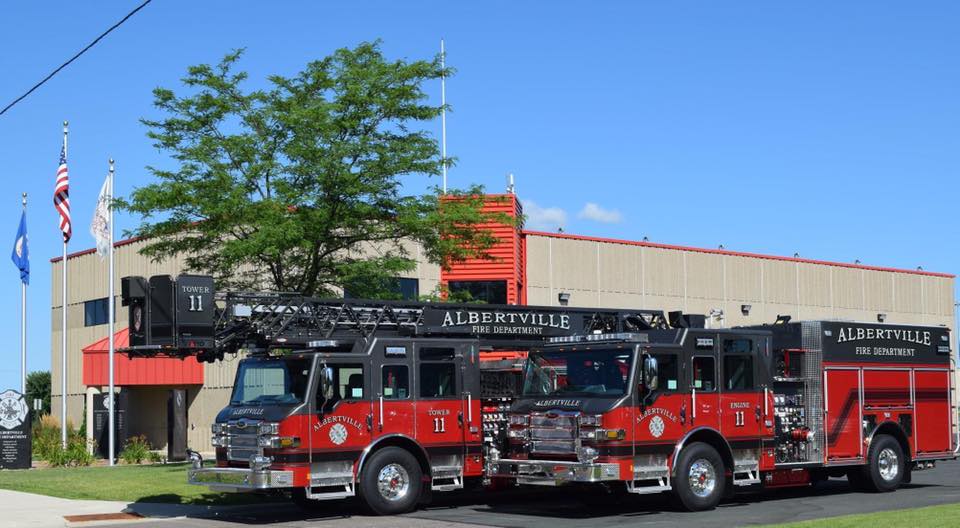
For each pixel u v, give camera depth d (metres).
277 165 25.22
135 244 42.91
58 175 34.00
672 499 17.34
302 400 17.09
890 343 20.58
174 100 25.95
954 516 14.36
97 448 36.06
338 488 17.56
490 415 19.09
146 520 17.80
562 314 20.62
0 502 20.52
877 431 20.17
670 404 17.25
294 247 25.30
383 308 18.98
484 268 35.44
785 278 50.88
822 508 17.39
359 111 25.80
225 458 17.81
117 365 39.88
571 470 16.64
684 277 46.53
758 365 18.47
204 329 17.58
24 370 35.72
